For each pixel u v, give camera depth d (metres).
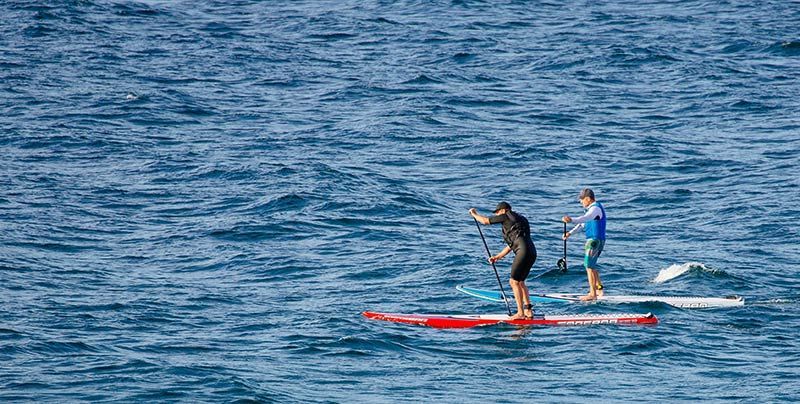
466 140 152.00
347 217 111.50
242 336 72.38
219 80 191.62
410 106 172.12
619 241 104.25
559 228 110.06
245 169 132.00
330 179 127.19
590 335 72.44
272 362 66.06
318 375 63.53
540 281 90.19
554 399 59.69
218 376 62.06
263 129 158.00
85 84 183.50
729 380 63.28
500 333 73.00
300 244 101.75
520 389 61.44
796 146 147.38
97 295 83.69
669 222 112.19
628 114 170.12
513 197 123.88
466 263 94.38
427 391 60.81
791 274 91.25
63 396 58.00
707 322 76.44
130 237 104.81
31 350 66.94
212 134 154.38
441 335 72.62
